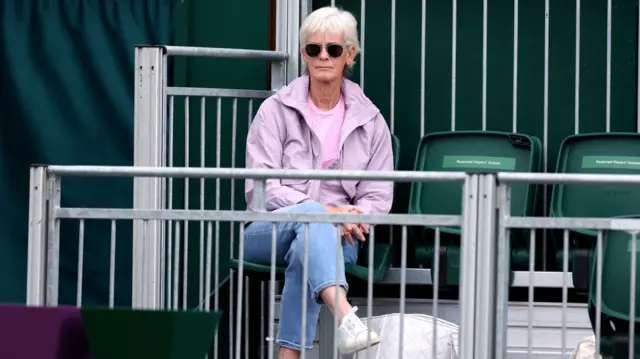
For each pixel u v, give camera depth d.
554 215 20.64
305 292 15.36
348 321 16.77
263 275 18.75
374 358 18.08
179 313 13.39
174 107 22.83
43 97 22.91
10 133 22.91
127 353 13.46
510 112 22.45
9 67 22.88
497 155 21.16
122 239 22.91
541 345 20.23
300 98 19.70
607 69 22.30
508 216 14.80
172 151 20.88
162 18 22.81
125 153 22.84
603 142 21.06
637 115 22.22
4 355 13.71
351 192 19.64
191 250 22.67
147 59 19.16
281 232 17.83
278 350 17.94
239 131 22.73
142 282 18.78
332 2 22.55
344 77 20.48
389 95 22.55
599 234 14.66
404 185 22.11
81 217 15.59
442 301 20.50
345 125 19.69
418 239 21.20
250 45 22.73
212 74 22.78
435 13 22.53
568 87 22.41
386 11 22.55
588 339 16.89
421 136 22.44
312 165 19.55
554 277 20.14
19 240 22.92
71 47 22.88
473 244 14.77
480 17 22.50
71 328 13.70
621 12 22.30
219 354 22.31
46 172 15.53
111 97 22.84
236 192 22.70
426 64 22.53
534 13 22.44
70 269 22.88
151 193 18.89
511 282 20.19
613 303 16.34
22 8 22.89
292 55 21.08
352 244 18.39
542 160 22.36
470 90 22.52
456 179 14.84
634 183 14.47
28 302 15.60
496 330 14.80
